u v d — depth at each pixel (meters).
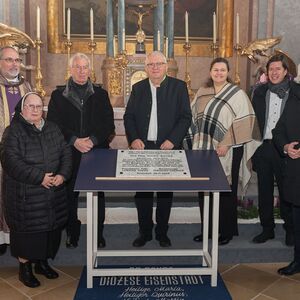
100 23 6.70
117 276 3.79
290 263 3.97
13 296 3.50
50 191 3.43
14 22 6.14
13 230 3.45
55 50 6.68
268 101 4.07
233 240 4.34
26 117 3.39
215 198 3.48
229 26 6.80
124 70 5.50
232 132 3.90
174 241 4.38
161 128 3.94
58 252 4.07
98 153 3.69
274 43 5.60
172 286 3.65
